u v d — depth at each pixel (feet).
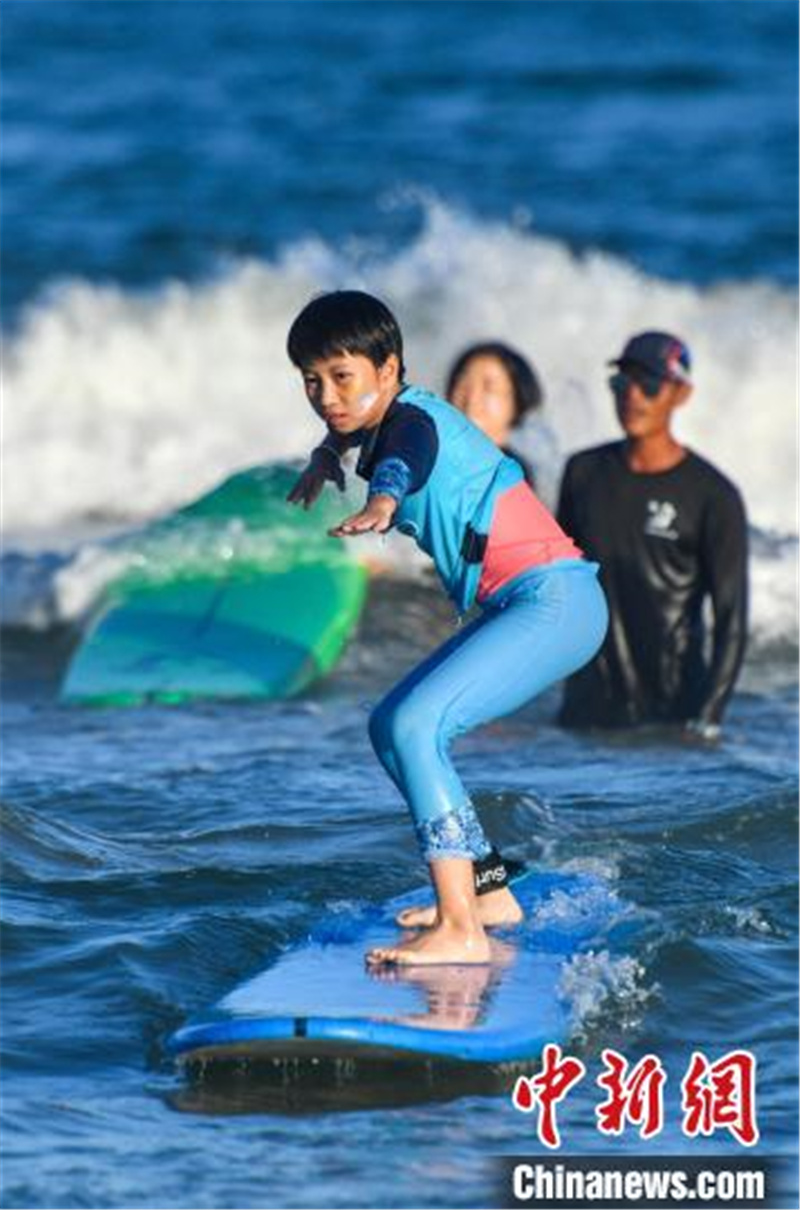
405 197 282.97
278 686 140.77
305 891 100.07
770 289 231.09
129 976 90.68
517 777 119.24
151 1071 83.92
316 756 124.36
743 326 217.77
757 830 109.19
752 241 263.70
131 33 359.87
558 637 88.99
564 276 234.99
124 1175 75.72
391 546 155.74
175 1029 86.89
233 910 97.30
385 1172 76.43
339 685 143.84
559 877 99.35
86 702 139.13
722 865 104.42
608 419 197.47
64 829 106.42
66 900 98.43
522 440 163.12
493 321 226.58
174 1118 79.97
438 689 88.17
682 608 130.11
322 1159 77.00
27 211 277.44
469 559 89.25
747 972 92.43
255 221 274.57
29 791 116.06
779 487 190.08
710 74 331.16
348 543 153.17
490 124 313.12
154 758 124.36
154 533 154.61
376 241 266.98
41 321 224.12
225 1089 82.33
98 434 205.16
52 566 158.10
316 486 89.66
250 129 312.50
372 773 120.06
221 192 285.64
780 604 152.76
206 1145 77.87
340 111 320.09
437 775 88.53
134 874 101.19
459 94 326.85
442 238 247.91
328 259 259.39
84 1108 80.64
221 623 147.33
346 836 107.86
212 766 122.01
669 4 364.58
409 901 96.27
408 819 110.11
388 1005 84.53
